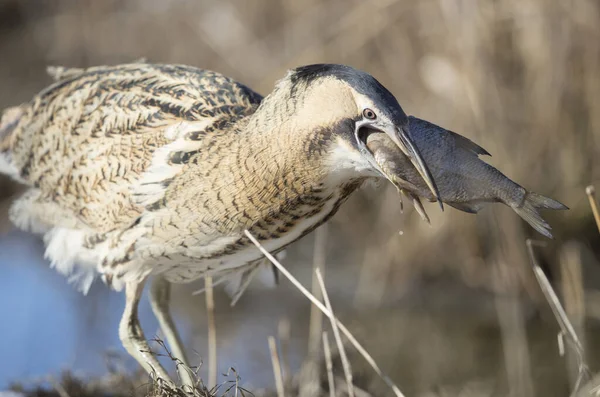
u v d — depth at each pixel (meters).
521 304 11.40
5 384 10.22
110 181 7.91
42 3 16.84
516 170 11.52
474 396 9.88
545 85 11.56
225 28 14.50
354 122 6.75
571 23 11.56
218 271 7.88
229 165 7.28
